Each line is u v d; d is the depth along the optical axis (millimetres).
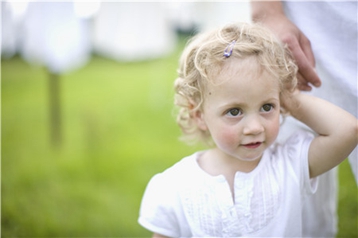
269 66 993
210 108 1027
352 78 1072
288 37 1145
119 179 2918
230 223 1066
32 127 4562
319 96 1257
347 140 1035
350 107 1110
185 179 1138
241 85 971
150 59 12344
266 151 1150
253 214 1070
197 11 6117
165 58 9828
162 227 1157
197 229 1098
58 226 2225
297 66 1139
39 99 6312
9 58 10961
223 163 1137
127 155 3480
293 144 1132
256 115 992
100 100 6352
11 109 5578
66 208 2426
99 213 2365
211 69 1006
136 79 8930
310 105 1099
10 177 2934
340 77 1097
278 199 1079
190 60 1097
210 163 1162
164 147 3740
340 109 1076
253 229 1068
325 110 1076
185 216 1117
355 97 1062
